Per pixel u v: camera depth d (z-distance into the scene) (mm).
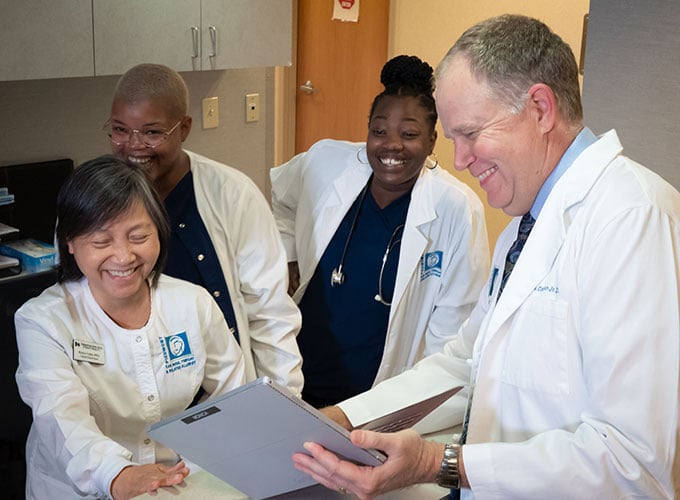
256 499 1430
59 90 3158
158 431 1302
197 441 1305
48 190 3145
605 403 1219
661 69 1983
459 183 2367
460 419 1631
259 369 2182
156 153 2035
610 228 1228
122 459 1527
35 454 1749
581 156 1315
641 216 1214
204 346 1813
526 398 1352
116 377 1717
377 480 1246
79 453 1543
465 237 2283
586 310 1245
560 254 1308
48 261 2697
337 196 2389
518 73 1266
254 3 3318
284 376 2146
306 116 4738
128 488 1466
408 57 2260
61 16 2705
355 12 4688
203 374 1819
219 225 2137
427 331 2400
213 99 3725
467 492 1390
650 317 1184
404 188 2311
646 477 1198
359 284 2348
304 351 2424
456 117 1309
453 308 2326
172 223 2109
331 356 2383
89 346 1694
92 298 1711
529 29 1286
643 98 2029
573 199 1300
